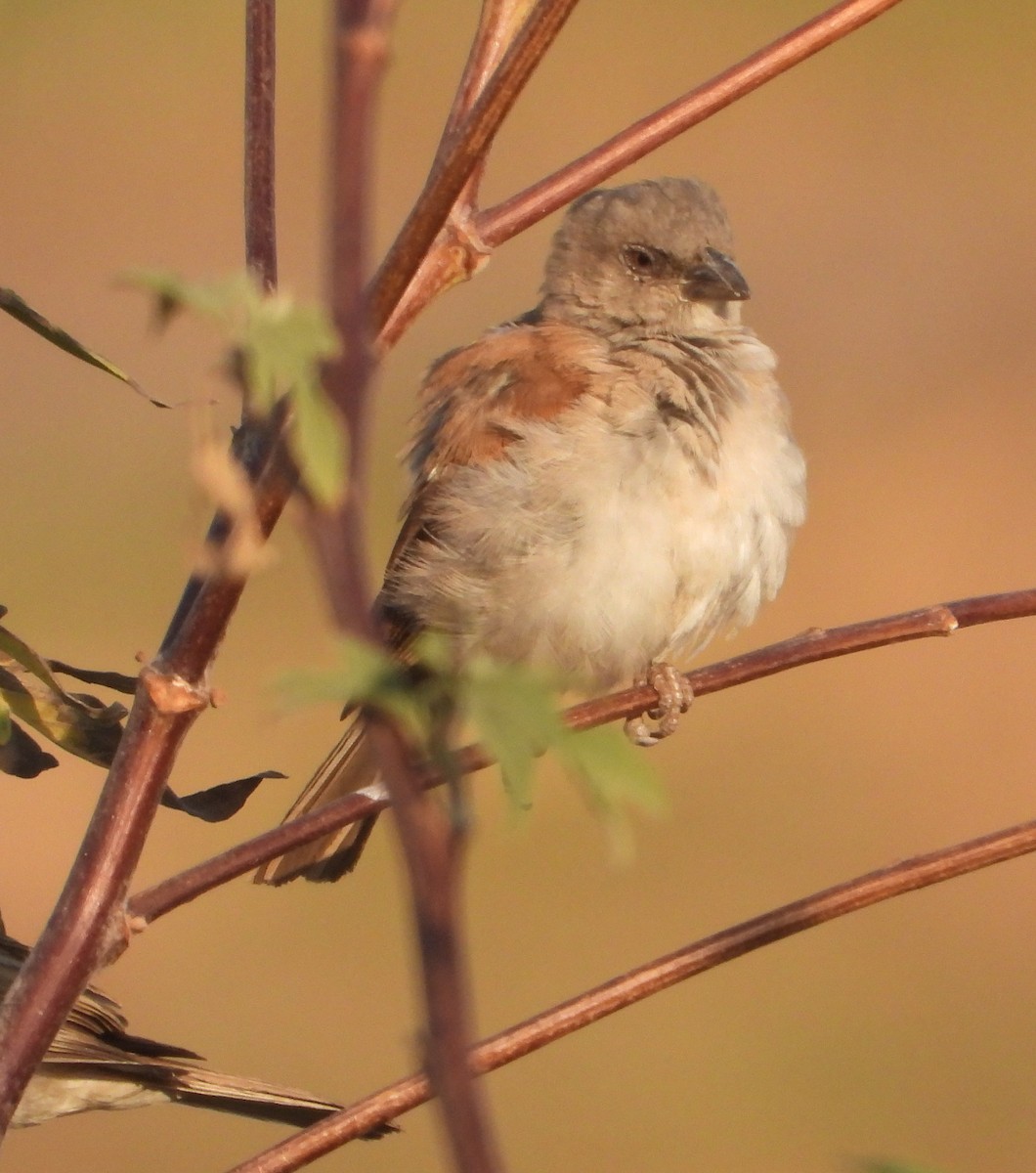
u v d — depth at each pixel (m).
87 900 3.54
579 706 5.16
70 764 14.58
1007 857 3.98
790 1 23.95
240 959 13.19
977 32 23.95
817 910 3.97
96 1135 11.37
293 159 21.80
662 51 23.27
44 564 16.98
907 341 20.03
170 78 22.70
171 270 2.01
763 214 21.67
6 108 22.22
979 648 16.45
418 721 2.00
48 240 20.61
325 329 1.98
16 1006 3.53
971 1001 13.12
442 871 1.98
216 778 14.38
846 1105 12.31
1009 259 20.88
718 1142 12.09
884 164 22.23
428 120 22.20
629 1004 3.89
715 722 15.74
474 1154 1.91
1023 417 18.81
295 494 2.02
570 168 3.80
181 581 16.89
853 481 18.00
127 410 18.95
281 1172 3.73
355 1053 12.35
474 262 3.74
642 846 14.34
